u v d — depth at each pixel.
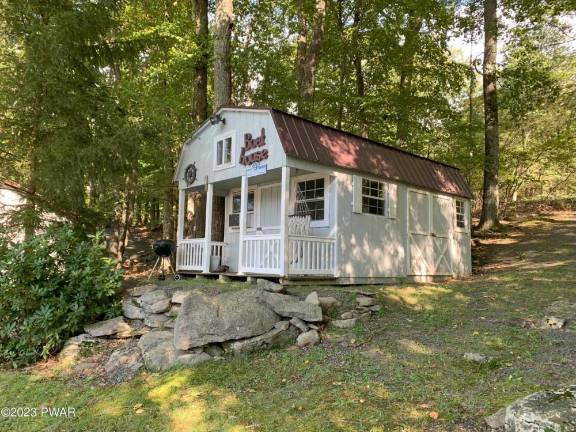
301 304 6.50
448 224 12.12
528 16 14.28
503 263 12.96
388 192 10.20
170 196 16.09
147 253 19.45
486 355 5.03
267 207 10.65
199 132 10.89
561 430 2.85
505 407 3.54
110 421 4.25
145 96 12.59
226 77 11.64
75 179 8.32
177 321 5.92
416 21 16.44
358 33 16.22
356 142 9.73
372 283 9.57
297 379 4.85
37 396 5.02
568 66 16.83
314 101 16.06
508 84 15.52
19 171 8.92
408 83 17.75
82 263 7.29
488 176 16.66
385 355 5.35
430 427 3.52
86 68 9.14
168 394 4.71
